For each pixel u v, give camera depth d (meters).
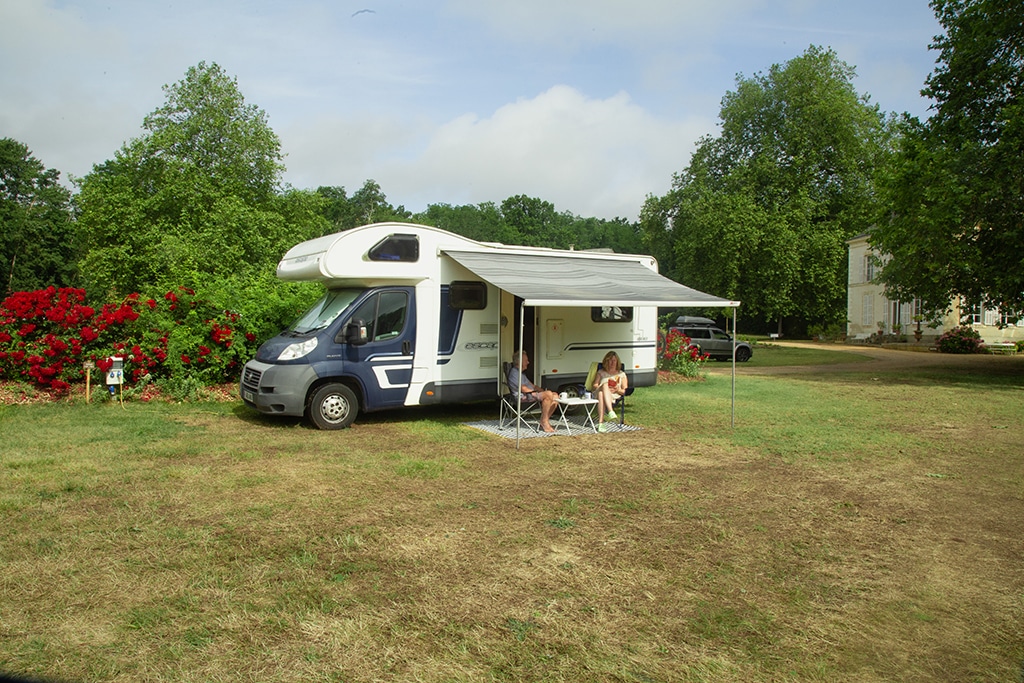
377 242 9.80
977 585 4.61
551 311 11.06
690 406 12.70
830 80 40.28
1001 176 17.89
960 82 20.59
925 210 18.69
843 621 4.06
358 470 7.35
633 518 5.89
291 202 36.34
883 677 3.46
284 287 13.62
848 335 42.03
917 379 18.64
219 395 11.91
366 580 4.46
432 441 8.98
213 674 3.31
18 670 3.29
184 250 27.58
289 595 4.21
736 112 42.81
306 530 5.39
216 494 6.31
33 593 4.14
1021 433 10.27
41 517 5.52
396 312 10.00
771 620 4.05
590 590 4.39
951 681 3.44
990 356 28.84
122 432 8.91
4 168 53.16
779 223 35.38
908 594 4.45
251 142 35.69
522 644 3.69
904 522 5.93
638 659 3.56
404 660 3.49
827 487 7.04
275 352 9.62
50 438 8.43
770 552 5.15
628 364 11.94
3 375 11.18
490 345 10.66
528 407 10.78
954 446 9.24
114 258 32.69
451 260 10.31
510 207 90.38
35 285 39.38
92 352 11.44
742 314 39.47
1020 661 3.65
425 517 5.79
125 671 3.31
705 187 40.19
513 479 7.12
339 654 3.53
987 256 18.80
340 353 9.62
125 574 4.45
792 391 15.37
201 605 4.04
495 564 4.79
